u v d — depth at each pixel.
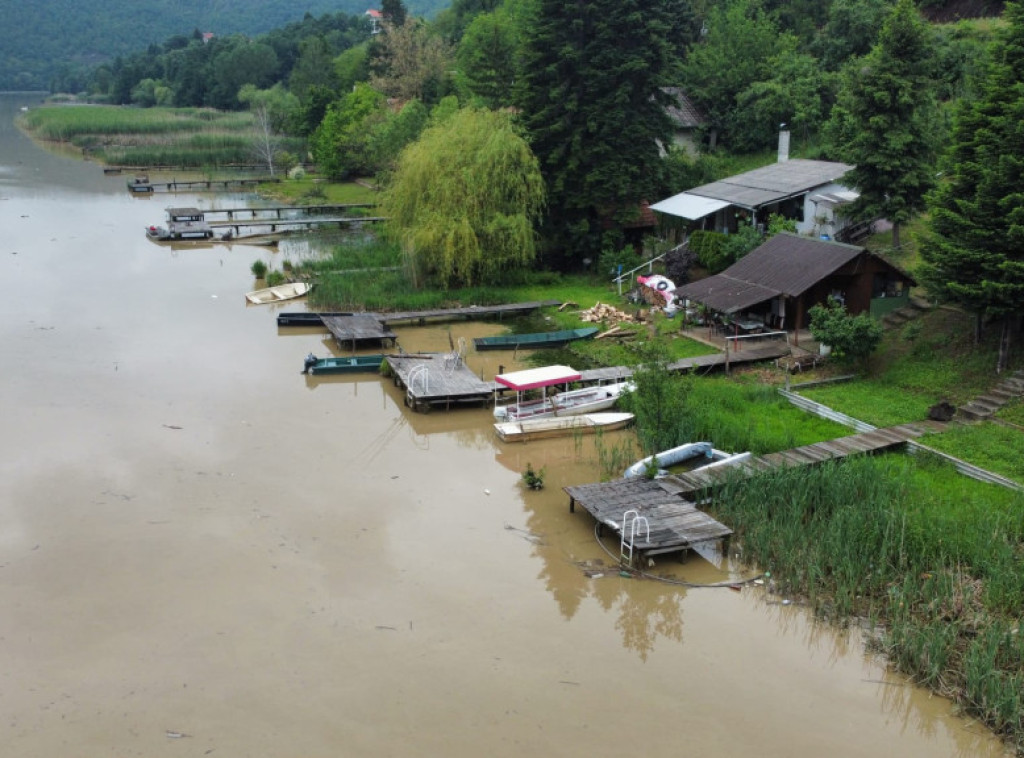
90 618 18.58
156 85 157.25
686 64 63.62
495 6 113.00
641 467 24.91
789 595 19.69
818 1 67.50
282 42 151.62
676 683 16.91
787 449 25.42
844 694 16.64
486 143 44.00
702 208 43.66
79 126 109.00
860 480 22.52
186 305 43.41
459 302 43.25
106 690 16.41
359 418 30.20
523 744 15.17
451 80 82.31
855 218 38.97
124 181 84.00
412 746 15.08
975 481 23.34
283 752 14.91
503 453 27.69
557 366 32.09
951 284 26.50
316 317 40.41
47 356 35.28
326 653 17.58
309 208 69.00
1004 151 26.66
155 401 30.92
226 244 57.53
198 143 97.38
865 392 29.31
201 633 18.14
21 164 92.75
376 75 96.75
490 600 19.55
